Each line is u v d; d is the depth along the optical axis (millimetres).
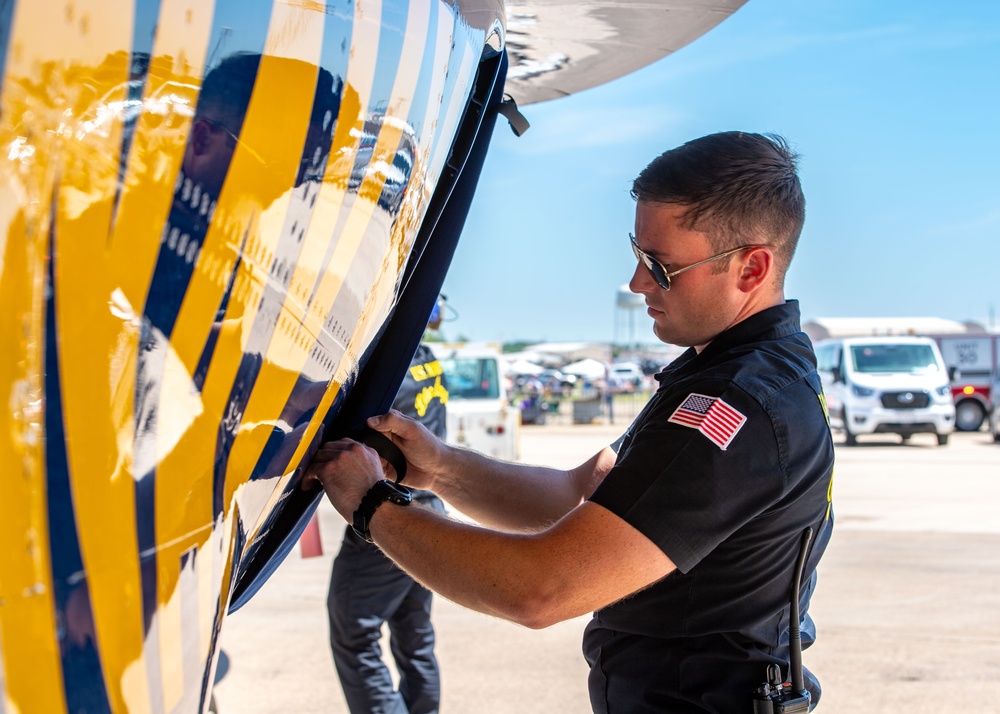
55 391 713
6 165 660
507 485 1731
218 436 896
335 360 1105
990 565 6379
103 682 795
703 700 1368
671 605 1372
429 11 1040
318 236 948
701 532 1251
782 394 1322
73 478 735
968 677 4152
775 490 1283
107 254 730
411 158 1088
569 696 3953
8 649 711
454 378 9742
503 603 1235
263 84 823
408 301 1499
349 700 2922
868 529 7840
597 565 1226
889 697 3918
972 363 19953
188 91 763
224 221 820
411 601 3113
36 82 667
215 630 993
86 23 689
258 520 1095
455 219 1497
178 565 874
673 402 1326
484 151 1499
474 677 4188
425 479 1703
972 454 14969
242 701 3863
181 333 809
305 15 852
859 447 16484
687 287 1397
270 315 918
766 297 1435
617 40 1921
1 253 669
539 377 30516
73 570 747
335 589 2932
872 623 4988
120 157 725
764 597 1362
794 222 1414
